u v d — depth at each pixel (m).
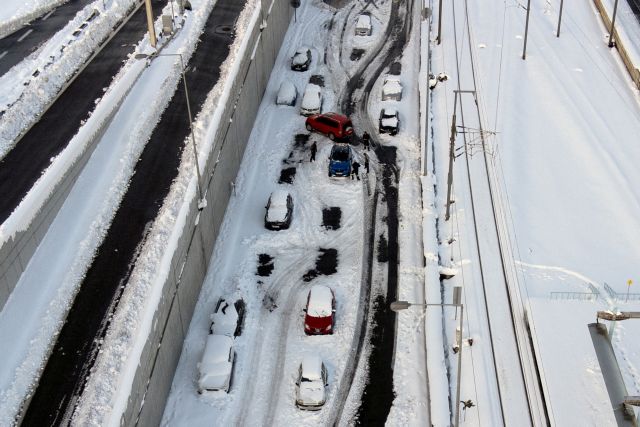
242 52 59.72
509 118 64.50
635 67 69.75
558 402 40.03
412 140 62.12
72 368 37.94
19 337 39.12
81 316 40.75
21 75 61.56
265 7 67.88
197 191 47.00
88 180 49.94
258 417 40.44
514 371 42.47
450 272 49.09
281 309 47.12
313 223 53.75
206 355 41.94
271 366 43.38
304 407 40.72
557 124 64.00
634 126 63.97
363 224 53.72
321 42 76.88
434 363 42.38
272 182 57.53
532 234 52.12
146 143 54.09
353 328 45.69
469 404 40.31
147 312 38.38
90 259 44.28
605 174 57.97
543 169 58.59
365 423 40.12
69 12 73.00
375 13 82.38
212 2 74.81
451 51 74.81
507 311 46.34
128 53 64.56
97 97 58.16
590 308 45.78
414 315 46.38
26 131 53.75
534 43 76.50
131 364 35.84
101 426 33.91
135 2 74.38
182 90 60.41
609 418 39.09
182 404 40.75
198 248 47.09
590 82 70.25
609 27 78.56
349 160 58.00
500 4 84.50
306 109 64.44
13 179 48.91
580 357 42.50
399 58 74.25
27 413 35.81
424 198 54.91
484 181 57.25
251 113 62.81
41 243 44.69
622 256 50.19
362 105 67.25
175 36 68.31
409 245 51.75
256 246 51.59
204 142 50.56
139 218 47.31
